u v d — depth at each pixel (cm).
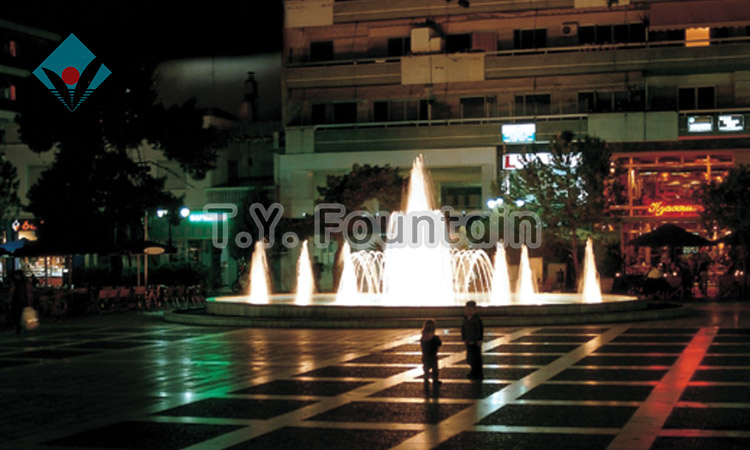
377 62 5200
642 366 1677
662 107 4797
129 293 3759
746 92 4697
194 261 5519
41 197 4406
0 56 6825
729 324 2550
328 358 1888
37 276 5731
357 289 4431
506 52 5003
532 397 1349
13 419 1234
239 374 1661
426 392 1414
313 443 1049
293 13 5325
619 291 4122
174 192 5666
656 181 4766
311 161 5216
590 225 4303
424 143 5047
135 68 4472
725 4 4738
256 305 2800
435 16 5134
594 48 4884
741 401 1285
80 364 1862
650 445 1005
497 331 2423
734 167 4469
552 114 4941
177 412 1271
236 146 6012
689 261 4400
